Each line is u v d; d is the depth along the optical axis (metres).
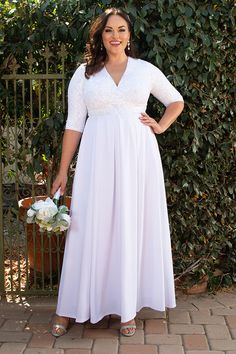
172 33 3.23
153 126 2.96
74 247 2.97
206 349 2.82
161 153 3.43
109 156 2.85
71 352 2.79
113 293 2.99
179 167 3.41
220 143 3.53
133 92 2.84
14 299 3.57
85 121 3.07
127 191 2.84
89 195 2.88
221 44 3.35
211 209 3.60
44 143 3.46
